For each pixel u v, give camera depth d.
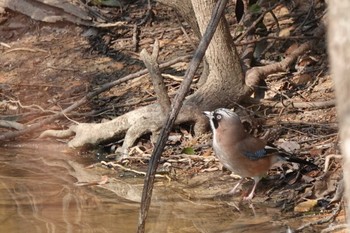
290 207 9.65
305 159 10.77
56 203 10.03
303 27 14.70
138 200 10.16
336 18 3.20
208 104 12.09
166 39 15.43
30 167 11.75
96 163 11.86
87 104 13.60
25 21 16.22
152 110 12.10
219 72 12.10
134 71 14.62
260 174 9.98
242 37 13.99
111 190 10.64
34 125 12.95
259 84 12.86
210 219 9.38
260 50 14.38
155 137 11.98
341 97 3.22
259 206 9.79
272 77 13.55
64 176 11.27
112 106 13.40
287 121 12.11
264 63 14.09
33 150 12.58
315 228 8.85
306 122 12.02
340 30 3.19
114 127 12.24
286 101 12.55
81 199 10.20
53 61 15.18
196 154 11.60
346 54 3.19
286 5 15.52
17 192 10.54
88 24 15.87
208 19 11.18
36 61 15.23
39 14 16.05
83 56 15.26
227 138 9.87
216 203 9.96
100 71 14.74
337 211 8.94
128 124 12.16
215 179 10.80
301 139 11.52
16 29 16.19
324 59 13.70
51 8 16.05
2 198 10.27
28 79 14.70
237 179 10.73
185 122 12.07
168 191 10.47
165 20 16.08
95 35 15.75
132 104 13.41
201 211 9.68
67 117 13.09
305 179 10.33
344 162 3.39
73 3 16.12
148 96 13.66
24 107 13.71
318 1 15.25
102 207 9.85
